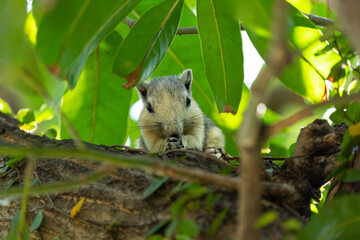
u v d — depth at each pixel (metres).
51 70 1.15
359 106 1.41
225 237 1.15
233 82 1.45
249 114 0.90
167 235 1.06
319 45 1.43
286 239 0.99
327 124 1.42
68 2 1.07
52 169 1.42
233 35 1.44
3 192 1.19
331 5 1.46
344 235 0.97
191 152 1.41
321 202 1.43
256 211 0.88
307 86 1.44
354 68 1.42
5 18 0.98
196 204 1.14
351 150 1.31
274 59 0.82
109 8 1.20
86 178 1.10
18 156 1.43
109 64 1.50
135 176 1.40
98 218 1.35
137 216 1.30
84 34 1.17
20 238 1.25
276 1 0.82
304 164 1.41
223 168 1.40
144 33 1.43
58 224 1.41
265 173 1.32
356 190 1.28
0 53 1.00
